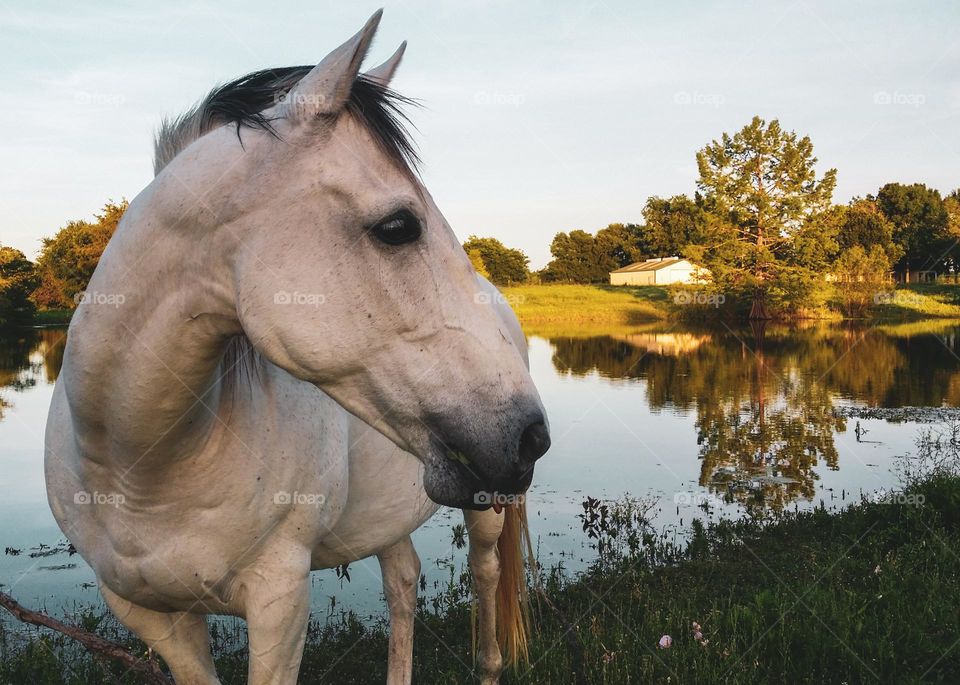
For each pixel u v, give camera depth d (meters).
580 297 47.28
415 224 1.61
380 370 1.64
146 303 1.66
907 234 49.06
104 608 4.55
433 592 4.95
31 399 11.81
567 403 12.59
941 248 47.44
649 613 4.16
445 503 1.65
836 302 35.75
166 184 1.67
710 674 3.34
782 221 33.12
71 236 25.84
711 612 3.99
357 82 1.68
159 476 1.79
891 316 33.94
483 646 3.23
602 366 18.30
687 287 35.25
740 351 22.14
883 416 11.22
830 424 10.61
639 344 25.12
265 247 1.60
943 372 16.64
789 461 8.34
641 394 13.57
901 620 3.69
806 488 7.19
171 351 1.67
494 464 1.60
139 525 1.87
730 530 5.85
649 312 39.62
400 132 1.70
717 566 5.11
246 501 1.89
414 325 1.62
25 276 28.17
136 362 1.66
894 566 4.54
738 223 34.09
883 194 54.31
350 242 1.60
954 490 5.74
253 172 1.61
